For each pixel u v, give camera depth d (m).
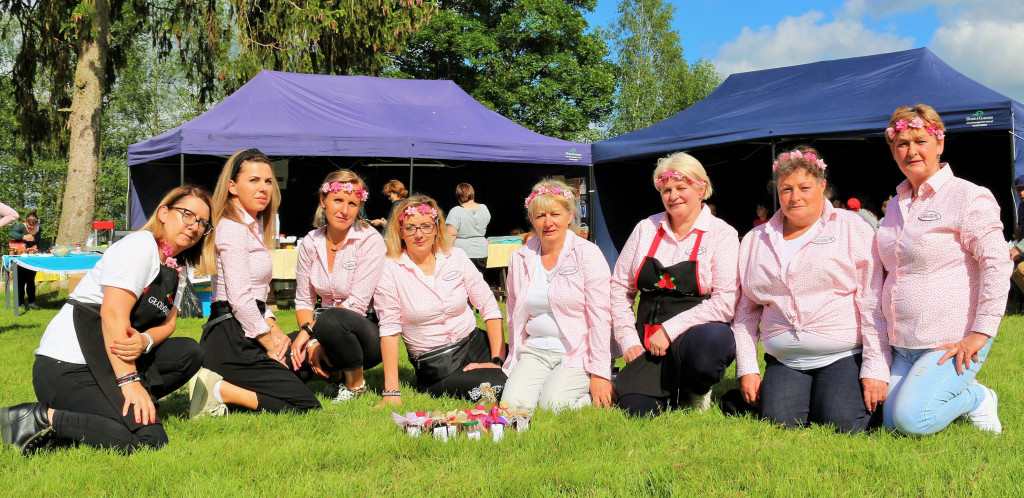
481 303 4.29
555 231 3.82
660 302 3.68
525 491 2.48
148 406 3.01
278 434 3.25
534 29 25.86
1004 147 10.88
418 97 11.70
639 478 2.58
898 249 3.12
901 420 3.00
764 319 3.48
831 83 11.01
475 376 3.94
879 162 13.16
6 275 9.94
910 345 3.11
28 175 31.61
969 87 9.18
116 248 3.04
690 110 12.52
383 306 4.02
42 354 3.06
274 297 9.04
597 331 3.75
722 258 3.58
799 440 3.02
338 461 2.89
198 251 3.46
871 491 2.43
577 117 26.22
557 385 3.71
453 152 10.38
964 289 3.04
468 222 9.25
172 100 31.47
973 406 3.12
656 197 13.24
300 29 14.09
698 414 3.52
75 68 14.45
